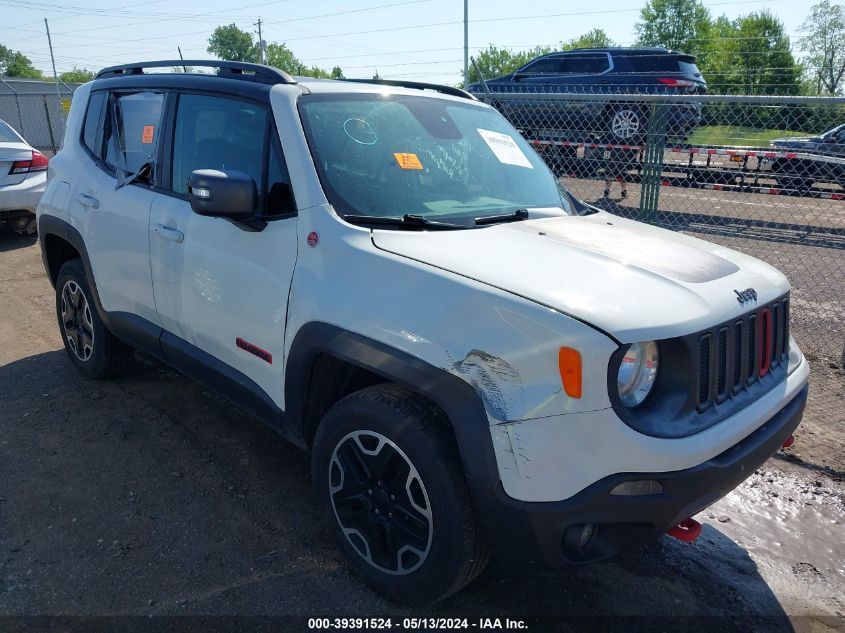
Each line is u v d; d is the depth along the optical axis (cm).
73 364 489
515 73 1454
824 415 448
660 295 235
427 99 363
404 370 241
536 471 221
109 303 413
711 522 340
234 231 313
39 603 263
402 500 259
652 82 1292
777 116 877
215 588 275
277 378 299
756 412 250
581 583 291
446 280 240
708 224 947
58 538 302
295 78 344
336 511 281
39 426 402
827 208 1017
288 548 302
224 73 359
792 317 657
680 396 228
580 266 249
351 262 266
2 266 781
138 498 335
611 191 998
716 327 236
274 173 304
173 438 394
